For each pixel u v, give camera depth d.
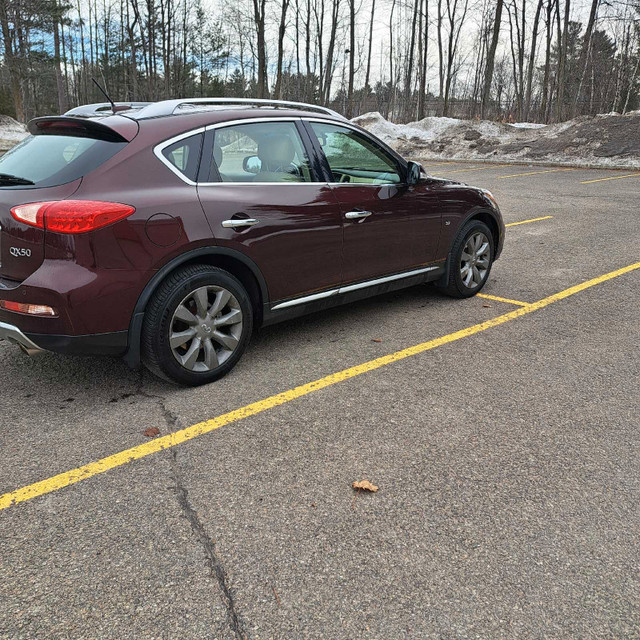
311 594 2.02
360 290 4.40
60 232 2.92
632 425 3.14
